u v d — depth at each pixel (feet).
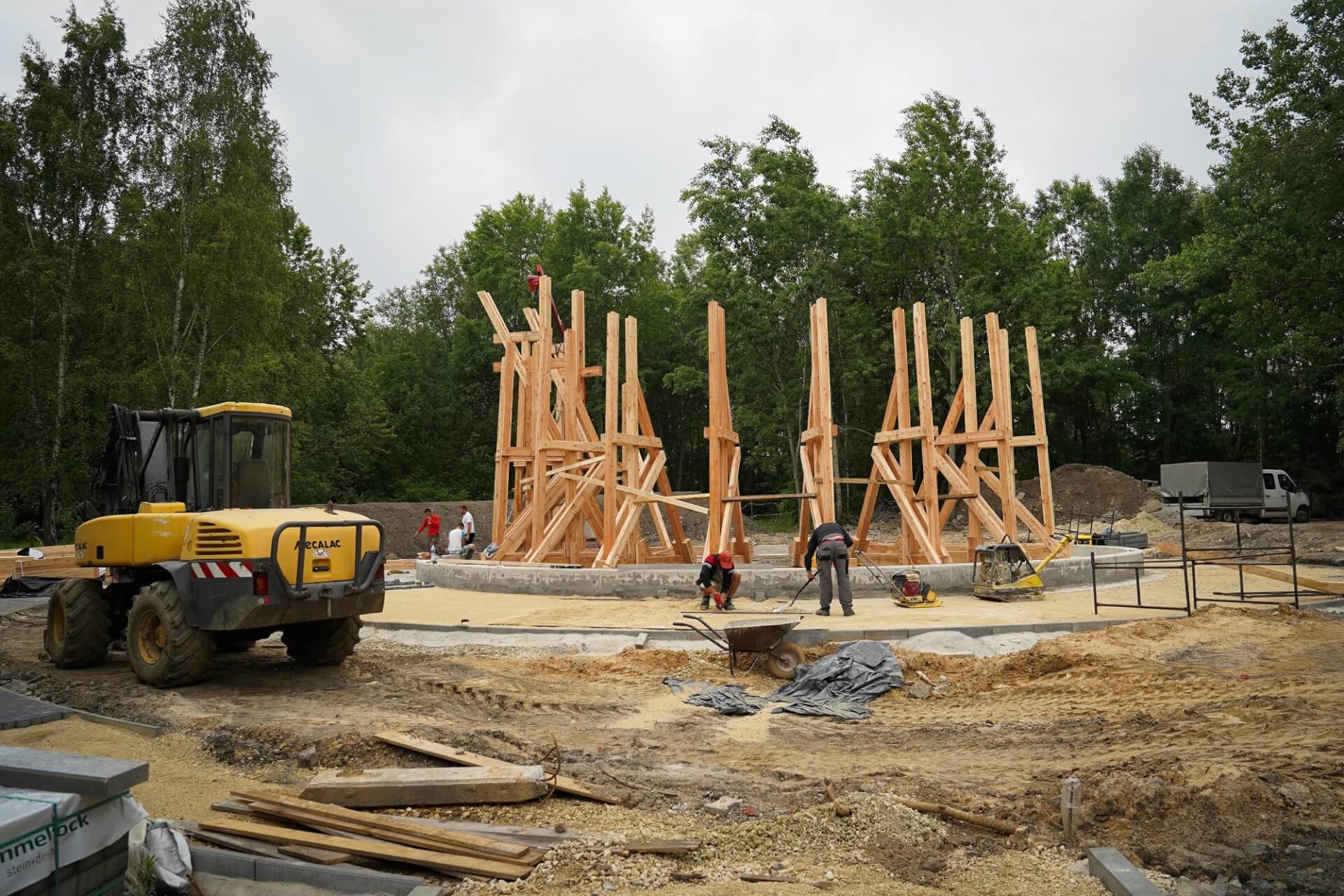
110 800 13.80
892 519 132.46
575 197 167.73
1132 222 158.71
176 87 101.19
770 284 126.62
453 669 34.01
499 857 16.25
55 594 35.60
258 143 104.27
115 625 35.60
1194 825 17.04
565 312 166.71
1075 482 124.06
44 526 98.02
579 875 15.69
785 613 41.37
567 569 53.26
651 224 173.68
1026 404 130.93
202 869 16.33
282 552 30.40
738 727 26.99
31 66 98.78
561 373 65.82
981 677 33.27
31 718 25.55
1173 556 65.67
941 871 15.90
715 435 55.52
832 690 31.60
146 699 28.94
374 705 28.40
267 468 34.60
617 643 38.50
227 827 17.69
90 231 98.94
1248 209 104.63
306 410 141.28
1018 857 16.52
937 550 55.77
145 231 95.25
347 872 15.79
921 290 137.90
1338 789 18.20
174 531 31.45
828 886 15.08
